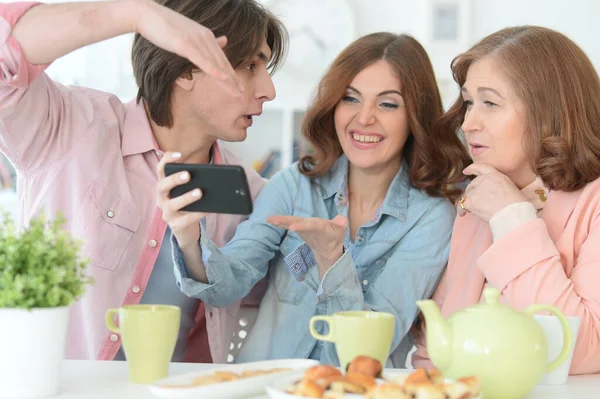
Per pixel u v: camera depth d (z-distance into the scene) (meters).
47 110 1.59
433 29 4.00
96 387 1.03
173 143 1.74
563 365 1.13
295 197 1.78
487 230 1.58
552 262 1.29
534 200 1.56
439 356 1.02
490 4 4.03
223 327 1.69
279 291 1.72
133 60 1.71
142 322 1.04
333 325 1.08
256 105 1.73
